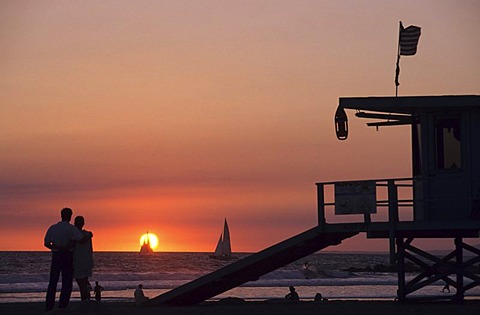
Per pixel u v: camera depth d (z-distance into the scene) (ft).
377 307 104.88
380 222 110.93
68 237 90.94
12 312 96.84
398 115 123.75
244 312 96.53
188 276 458.50
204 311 97.96
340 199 113.09
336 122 113.50
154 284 402.11
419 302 128.16
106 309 91.09
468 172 109.81
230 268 117.19
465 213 109.70
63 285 91.25
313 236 113.80
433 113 112.78
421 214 112.88
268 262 123.65
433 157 112.27
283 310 99.71
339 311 96.99
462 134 110.52
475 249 121.60
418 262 122.31
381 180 111.24
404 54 121.70
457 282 126.41
